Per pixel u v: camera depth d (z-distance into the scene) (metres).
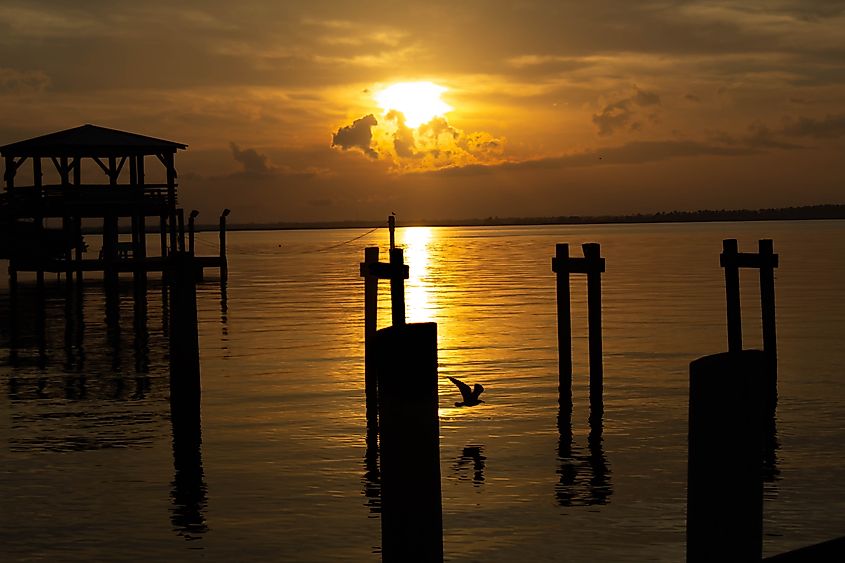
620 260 97.12
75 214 55.88
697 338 33.91
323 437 19.06
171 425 20.27
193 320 20.53
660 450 17.81
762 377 4.61
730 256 22.78
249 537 13.08
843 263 81.38
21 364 29.30
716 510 4.50
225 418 20.94
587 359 29.25
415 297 54.81
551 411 21.39
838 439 18.27
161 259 60.00
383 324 40.06
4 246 55.00
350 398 23.25
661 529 13.23
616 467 16.58
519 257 116.81
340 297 56.19
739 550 4.53
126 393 24.19
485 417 20.81
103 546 12.80
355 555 12.38
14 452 17.92
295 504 14.56
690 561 4.56
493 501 14.62
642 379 25.47
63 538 13.12
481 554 12.32
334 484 15.63
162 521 13.82
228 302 52.44
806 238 159.75
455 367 27.81
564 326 22.50
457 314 43.94
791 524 13.28
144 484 15.74
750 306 44.94
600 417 20.73
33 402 22.95
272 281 72.38
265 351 31.89
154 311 45.72
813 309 42.84
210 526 13.56
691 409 4.56
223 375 26.89
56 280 68.75
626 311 43.59
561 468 16.55
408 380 4.96
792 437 18.45
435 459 5.00
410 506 4.98
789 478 15.55
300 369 27.95
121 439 18.98
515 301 51.19
